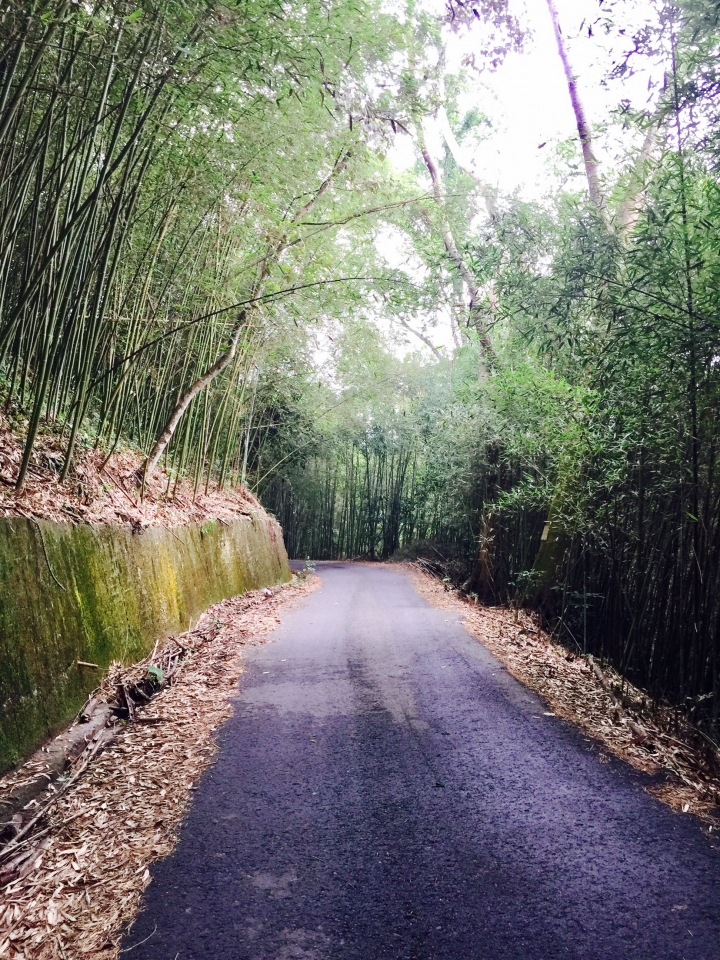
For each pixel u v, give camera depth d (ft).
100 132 14.32
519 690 15.26
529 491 24.31
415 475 58.95
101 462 18.61
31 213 13.67
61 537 13.94
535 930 6.90
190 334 22.80
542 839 8.72
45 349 13.48
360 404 56.80
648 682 15.62
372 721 13.24
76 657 13.26
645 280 13.15
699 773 10.89
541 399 21.52
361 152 20.75
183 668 16.69
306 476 64.75
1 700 10.55
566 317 15.79
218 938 6.83
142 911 7.26
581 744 12.09
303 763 11.23
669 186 13.04
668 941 6.72
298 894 7.57
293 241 21.29
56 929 6.97
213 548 26.63
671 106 11.88
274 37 13.10
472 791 10.16
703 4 10.97
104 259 14.83
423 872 7.98
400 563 56.75
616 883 7.72
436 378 50.47
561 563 23.35
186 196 18.38
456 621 24.21
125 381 18.70
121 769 10.94
